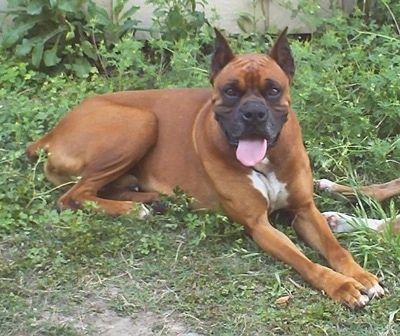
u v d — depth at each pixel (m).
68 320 2.53
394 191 2.99
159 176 2.94
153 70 3.47
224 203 2.80
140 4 3.72
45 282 2.63
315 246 2.78
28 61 3.62
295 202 2.81
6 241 2.80
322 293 2.59
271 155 2.75
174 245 2.78
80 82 3.53
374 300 2.56
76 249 2.74
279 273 2.66
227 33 3.74
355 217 2.88
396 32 3.65
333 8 3.72
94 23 3.53
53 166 2.99
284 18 3.75
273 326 2.49
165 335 2.48
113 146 2.92
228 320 2.51
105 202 2.91
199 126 2.86
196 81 3.36
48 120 3.27
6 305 2.56
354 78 3.33
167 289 2.63
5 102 3.38
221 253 2.76
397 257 2.70
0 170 3.03
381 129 3.25
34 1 3.57
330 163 3.11
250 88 2.69
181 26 3.60
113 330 2.49
